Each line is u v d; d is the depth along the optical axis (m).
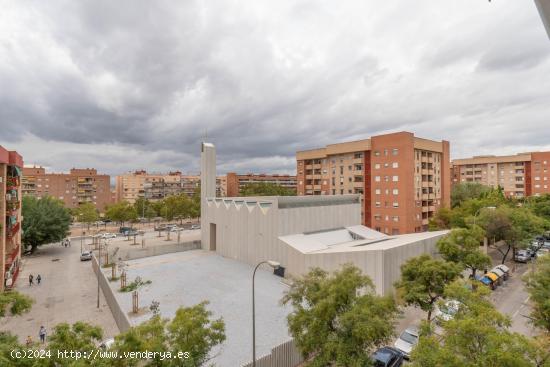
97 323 21.31
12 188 31.22
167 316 21.61
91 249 49.50
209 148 49.97
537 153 79.06
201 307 12.02
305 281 13.86
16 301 12.95
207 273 32.84
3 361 8.52
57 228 45.44
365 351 12.11
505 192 84.19
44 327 20.70
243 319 20.94
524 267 34.84
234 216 39.66
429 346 10.27
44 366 8.70
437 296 18.33
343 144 58.00
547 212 47.22
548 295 16.23
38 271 36.38
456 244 22.78
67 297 26.95
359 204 42.09
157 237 62.09
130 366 9.23
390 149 50.94
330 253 25.02
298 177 69.25
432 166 55.47
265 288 27.53
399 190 49.50
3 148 26.23
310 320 12.39
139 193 118.19
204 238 47.59
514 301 24.73
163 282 29.73
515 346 9.05
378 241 33.12
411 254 25.67
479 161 89.38
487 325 9.93
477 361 9.09
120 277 31.12
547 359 9.34
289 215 33.38
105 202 97.19
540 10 3.09
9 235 30.23
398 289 19.61
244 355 16.33
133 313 22.34
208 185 49.53
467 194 67.94
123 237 61.97
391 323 12.47
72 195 91.38
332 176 61.59
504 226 33.59
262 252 34.56
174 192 123.62
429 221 48.41
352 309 12.02
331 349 11.25
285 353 14.84
